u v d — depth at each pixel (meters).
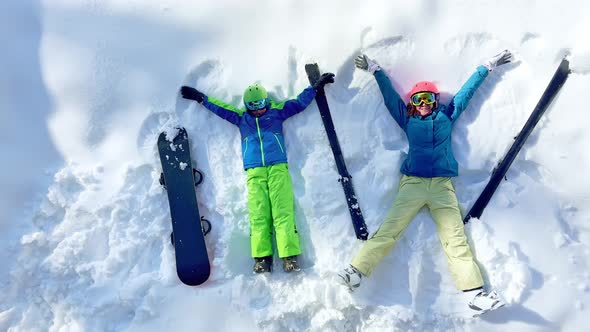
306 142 3.37
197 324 3.12
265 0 3.51
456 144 3.29
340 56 3.38
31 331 3.20
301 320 3.12
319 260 3.19
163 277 3.21
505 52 3.22
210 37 3.52
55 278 3.26
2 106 3.46
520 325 2.99
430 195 3.15
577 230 3.12
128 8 3.60
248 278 3.19
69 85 3.51
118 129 3.46
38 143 3.46
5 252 3.30
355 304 3.06
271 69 3.43
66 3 3.61
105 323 3.19
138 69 3.52
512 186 3.18
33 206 3.38
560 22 3.23
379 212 3.24
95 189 3.38
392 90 3.25
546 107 3.18
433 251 3.17
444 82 3.33
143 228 3.32
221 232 3.29
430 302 3.10
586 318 2.98
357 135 3.31
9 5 3.61
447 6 3.35
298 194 3.32
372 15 3.39
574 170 3.14
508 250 3.07
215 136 3.42
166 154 3.32
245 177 3.36
